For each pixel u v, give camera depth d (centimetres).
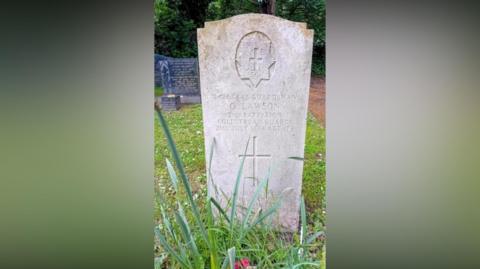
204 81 105
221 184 106
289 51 103
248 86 104
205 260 90
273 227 104
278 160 105
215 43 104
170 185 113
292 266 86
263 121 104
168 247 86
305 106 104
